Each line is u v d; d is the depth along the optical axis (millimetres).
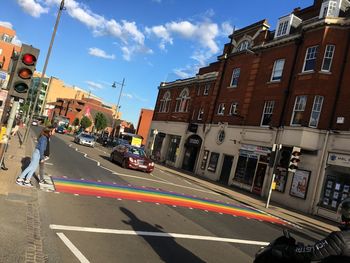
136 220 9656
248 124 31234
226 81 36375
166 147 47156
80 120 115188
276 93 28594
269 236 11188
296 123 25625
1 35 90062
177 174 31500
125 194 13469
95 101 138000
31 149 24219
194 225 10438
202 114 40500
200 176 35719
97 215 9477
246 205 19641
